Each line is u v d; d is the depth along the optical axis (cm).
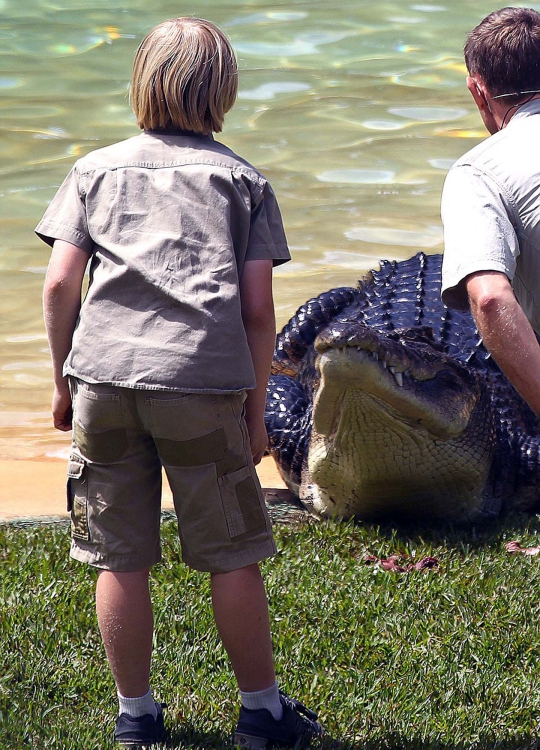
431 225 3409
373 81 5166
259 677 1076
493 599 1446
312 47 5756
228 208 1047
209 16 6406
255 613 1060
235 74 1095
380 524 1831
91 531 1067
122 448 1042
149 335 1012
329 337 1548
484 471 1827
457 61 5491
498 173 964
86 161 1076
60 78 5225
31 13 6512
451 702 1184
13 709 1151
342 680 1227
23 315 2809
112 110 4744
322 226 3394
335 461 1778
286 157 4100
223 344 1018
